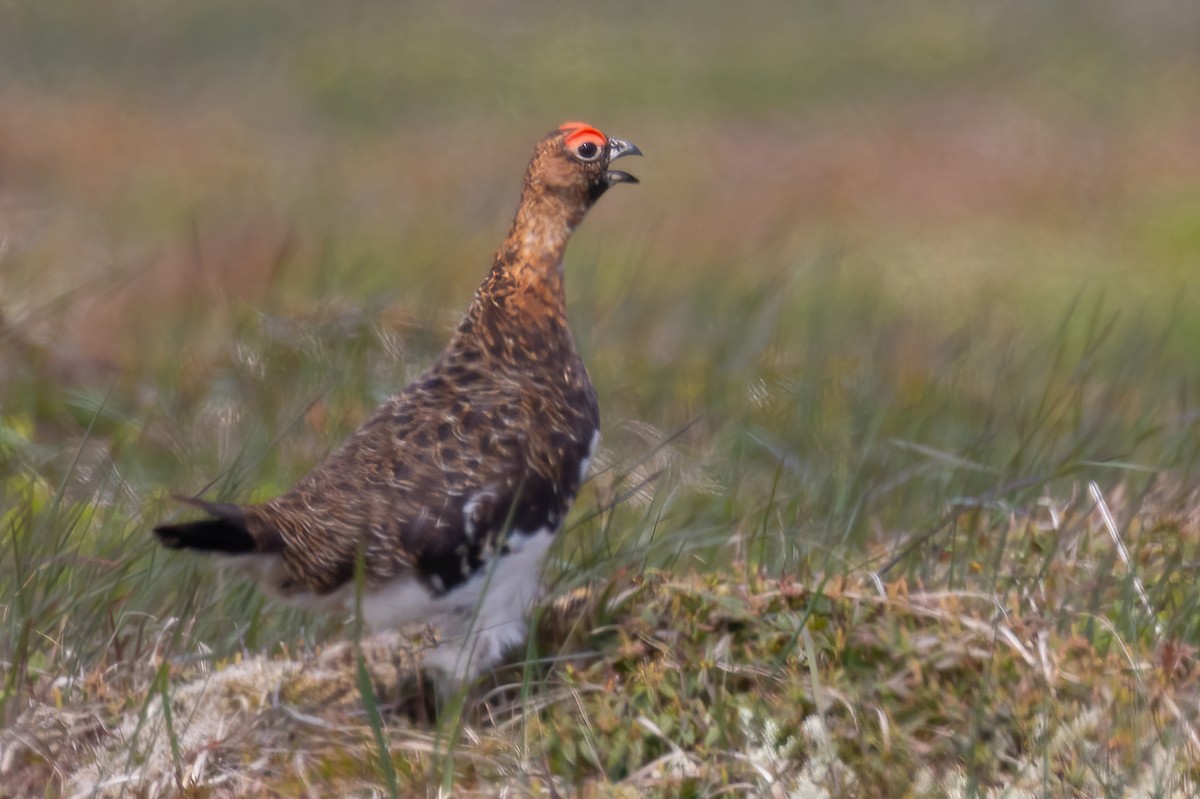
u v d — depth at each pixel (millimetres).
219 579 13703
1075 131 50031
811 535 14547
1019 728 11320
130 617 13258
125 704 11906
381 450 12094
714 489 16828
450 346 13031
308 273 30172
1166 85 55344
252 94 51562
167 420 19047
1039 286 34125
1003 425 19094
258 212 36469
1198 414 16734
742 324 23062
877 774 10938
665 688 11625
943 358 22656
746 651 12008
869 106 53250
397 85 53125
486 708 12234
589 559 13555
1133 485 16438
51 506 14820
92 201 36688
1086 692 11570
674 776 10812
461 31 59062
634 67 56750
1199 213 40344
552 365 13047
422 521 11750
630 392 20688
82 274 27016
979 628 11938
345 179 41281
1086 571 13398
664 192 41969
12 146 41312
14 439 17703
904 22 62812
